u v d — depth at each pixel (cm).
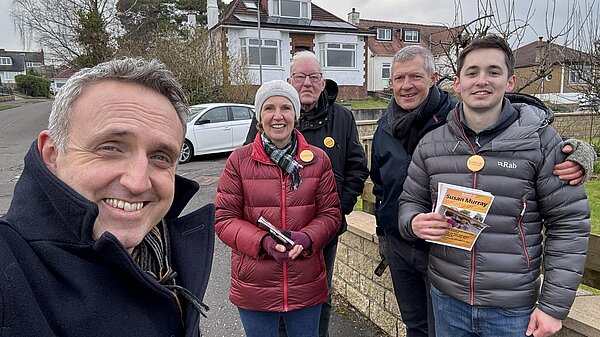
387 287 293
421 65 213
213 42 1605
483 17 629
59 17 2162
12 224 85
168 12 2983
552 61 830
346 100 2467
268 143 212
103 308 88
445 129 178
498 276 159
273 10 2348
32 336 76
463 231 164
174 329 105
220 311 320
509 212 157
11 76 6669
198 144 1001
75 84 93
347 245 336
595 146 881
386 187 224
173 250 123
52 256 84
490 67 158
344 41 2458
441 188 168
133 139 93
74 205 86
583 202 149
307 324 217
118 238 96
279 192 208
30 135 1578
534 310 156
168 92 101
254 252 201
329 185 220
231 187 214
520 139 156
